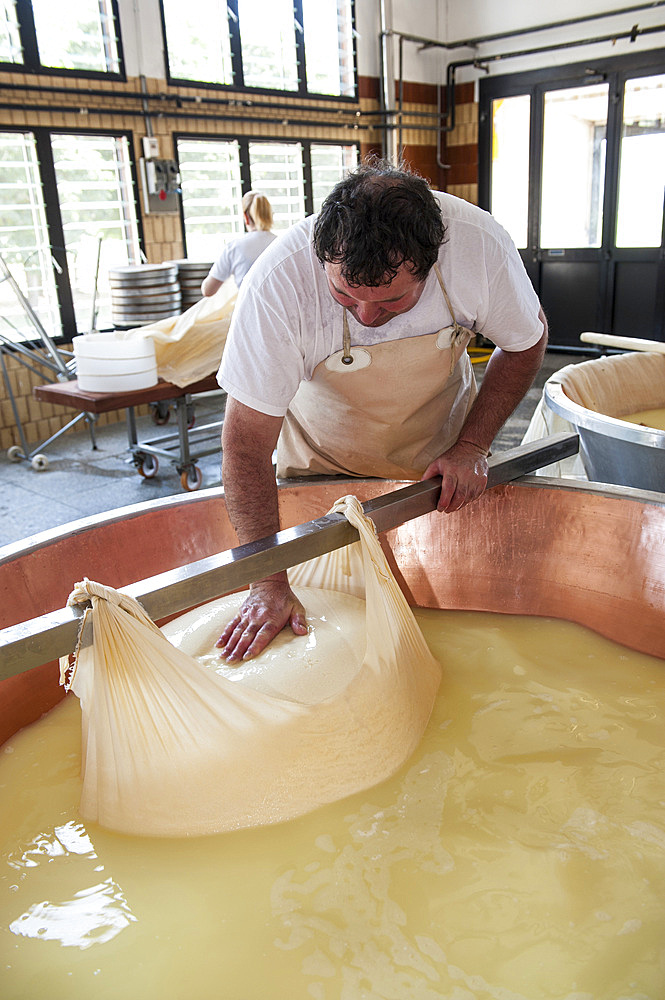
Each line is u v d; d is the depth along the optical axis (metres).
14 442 5.03
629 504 1.43
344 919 0.88
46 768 1.17
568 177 7.19
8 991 0.82
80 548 1.40
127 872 0.96
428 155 7.74
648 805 1.04
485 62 7.38
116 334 3.77
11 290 4.93
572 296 7.43
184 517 1.55
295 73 6.39
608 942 0.84
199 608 1.44
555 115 7.12
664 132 6.55
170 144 5.60
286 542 1.09
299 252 1.21
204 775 1.01
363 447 1.55
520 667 1.38
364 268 0.96
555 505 1.51
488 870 0.94
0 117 4.68
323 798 1.05
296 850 0.98
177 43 5.57
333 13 6.63
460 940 0.85
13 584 1.28
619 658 1.41
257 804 1.02
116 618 0.92
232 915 0.90
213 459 4.56
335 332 1.29
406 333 1.31
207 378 3.91
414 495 1.31
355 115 6.93
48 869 0.98
